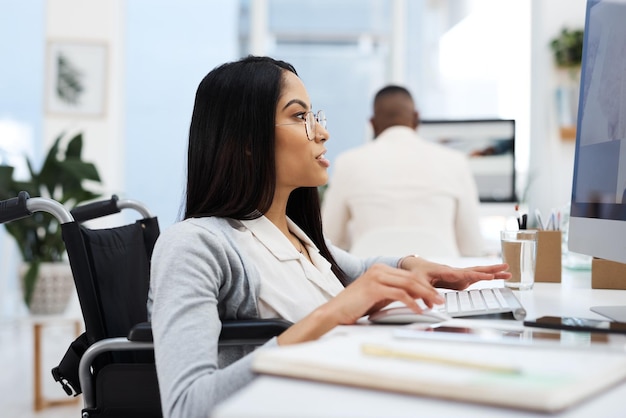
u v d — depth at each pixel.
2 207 1.28
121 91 5.68
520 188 4.18
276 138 1.25
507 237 1.47
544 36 5.00
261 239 1.24
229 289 1.15
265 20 5.82
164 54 5.71
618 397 0.57
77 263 1.29
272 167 1.24
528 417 0.49
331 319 0.95
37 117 5.54
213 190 1.23
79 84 5.43
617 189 1.10
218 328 1.04
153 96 5.70
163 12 5.70
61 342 4.54
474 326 0.90
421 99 5.75
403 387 0.54
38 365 3.06
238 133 1.23
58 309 3.26
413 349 0.65
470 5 5.61
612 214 1.12
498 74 5.54
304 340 0.93
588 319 0.95
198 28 5.74
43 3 5.54
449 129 3.57
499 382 0.53
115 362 1.33
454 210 2.77
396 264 1.46
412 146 2.76
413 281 0.97
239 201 1.23
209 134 1.25
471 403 0.52
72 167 3.47
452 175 2.74
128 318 1.40
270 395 0.54
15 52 5.52
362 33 5.84
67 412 3.00
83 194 3.58
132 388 1.24
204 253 1.10
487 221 3.71
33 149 5.54
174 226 1.16
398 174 2.72
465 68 5.64
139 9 5.68
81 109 5.44
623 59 1.11
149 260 1.56
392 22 5.80
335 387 0.56
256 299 1.18
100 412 1.24
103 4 5.46
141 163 5.70
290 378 0.60
